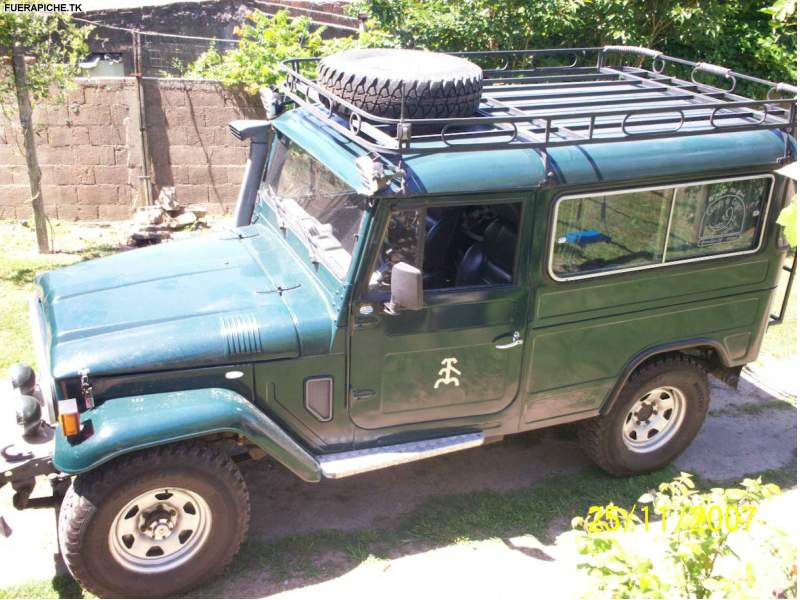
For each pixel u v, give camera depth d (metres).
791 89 4.98
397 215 4.08
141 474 3.88
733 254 5.07
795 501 5.27
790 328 7.75
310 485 5.21
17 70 7.61
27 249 8.44
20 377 4.14
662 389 5.34
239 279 4.61
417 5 9.70
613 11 9.78
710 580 3.12
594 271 4.67
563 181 4.36
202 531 4.15
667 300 4.98
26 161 8.30
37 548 4.54
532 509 5.07
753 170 4.93
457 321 4.41
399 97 4.31
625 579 3.11
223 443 4.38
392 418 4.52
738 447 5.94
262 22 9.62
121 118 9.02
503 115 4.88
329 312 4.24
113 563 3.99
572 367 4.86
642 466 5.43
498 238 4.53
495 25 9.54
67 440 3.81
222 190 9.59
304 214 4.69
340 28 12.92
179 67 12.86
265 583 4.34
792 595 3.36
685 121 4.88
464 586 4.39
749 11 11.40
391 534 4.77
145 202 9.34
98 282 4.61
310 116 5.06
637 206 4.65
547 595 4.35
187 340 4.07
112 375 3.95
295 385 4.26
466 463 5.55
